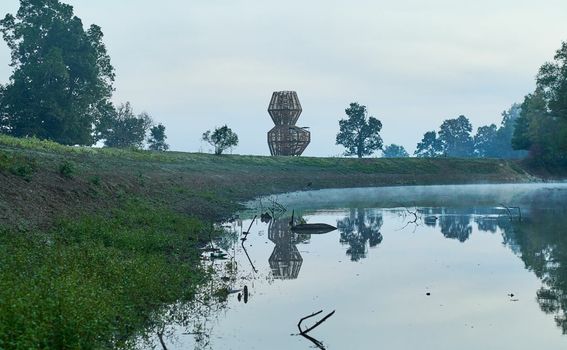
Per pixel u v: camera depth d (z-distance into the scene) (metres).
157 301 16.36
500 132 193.00
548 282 20.88
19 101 72.25
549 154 110.75
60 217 24.41
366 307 17.41
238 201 55.81
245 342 13.95
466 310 17.09
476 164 110.56
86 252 18.92
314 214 47.72
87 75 77.75
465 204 56.66
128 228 26.69
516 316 16.36
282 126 111.69
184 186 52.25
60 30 77.19
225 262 24.23
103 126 83.56
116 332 13.37
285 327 15.22
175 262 21.64
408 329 15.11
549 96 89.12
